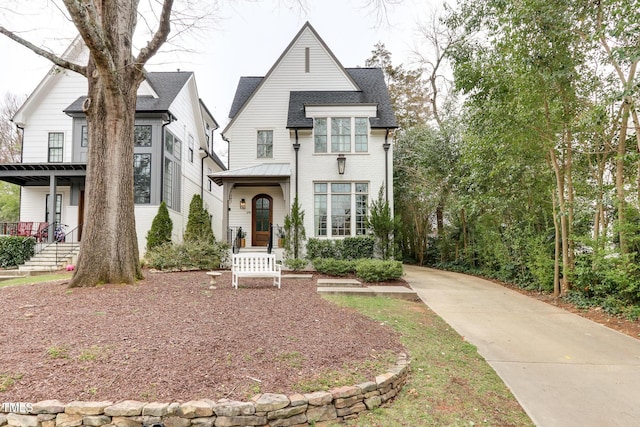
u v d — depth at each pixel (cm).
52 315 479
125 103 734
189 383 313
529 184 905
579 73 714
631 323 603
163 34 759
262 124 1437
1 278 1087
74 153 1418
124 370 327
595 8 628
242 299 628
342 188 1316
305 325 491
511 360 451
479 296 836
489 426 305
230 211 1482
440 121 1670
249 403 288
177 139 1619
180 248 1119
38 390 293
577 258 770
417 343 485
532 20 664
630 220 675
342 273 1063
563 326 597
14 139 2828
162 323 455
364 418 313
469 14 880
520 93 702
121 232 715
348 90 1473
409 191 1667
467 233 1372
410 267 1573
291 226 1273
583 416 323
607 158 750
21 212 1534
